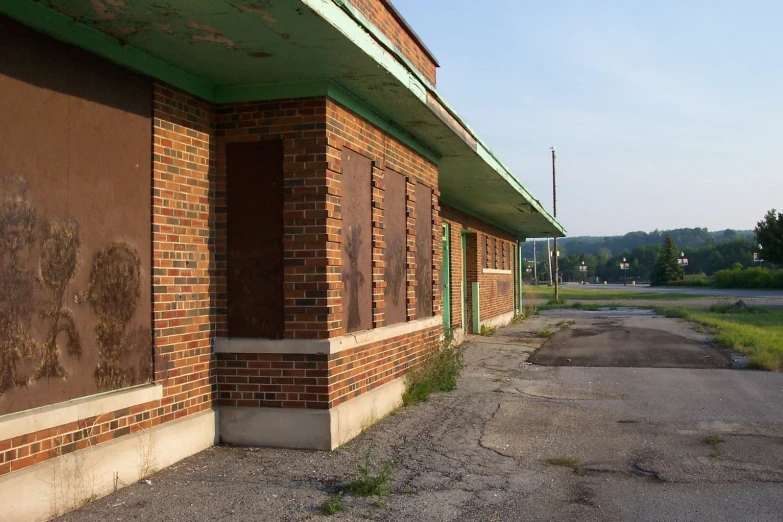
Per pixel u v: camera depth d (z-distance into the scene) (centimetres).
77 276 561
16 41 507
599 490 602
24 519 491
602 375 1270
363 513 536
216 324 754
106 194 596
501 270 2486
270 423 734
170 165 680
